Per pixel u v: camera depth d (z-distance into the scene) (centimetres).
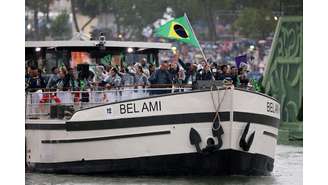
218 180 5372
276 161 6316
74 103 5806
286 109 8725
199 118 5353
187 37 5662
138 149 5403
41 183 5384
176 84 5606
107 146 5472
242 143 5400
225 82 5359
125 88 5722
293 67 8706
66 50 6156
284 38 8831
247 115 5412
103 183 5306
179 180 5366
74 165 5622
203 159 5388
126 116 5416
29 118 5925
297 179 5525
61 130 5659
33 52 6225
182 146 5366
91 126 5522
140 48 6169
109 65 5988
